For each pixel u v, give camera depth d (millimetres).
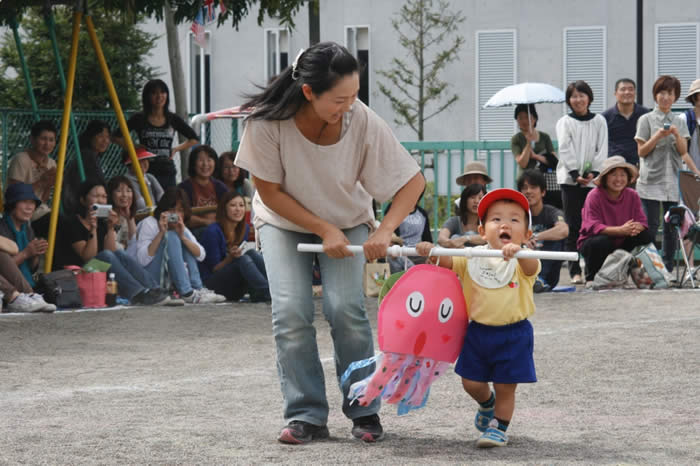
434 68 28219
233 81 29141
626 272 13188
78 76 22219
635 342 8789
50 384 7078
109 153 16766
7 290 11070
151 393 6719
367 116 5277
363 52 29047
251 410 6152
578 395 6543
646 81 27391
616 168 13242
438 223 19125
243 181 14453
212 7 15094
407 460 4844
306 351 5355
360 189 5453
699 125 14164
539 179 13148
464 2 28359
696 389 6719
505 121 28422
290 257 5398
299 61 5059
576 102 14352
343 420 5898
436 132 29000
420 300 5156
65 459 4887
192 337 9445
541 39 27984
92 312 11141
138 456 4941
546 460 4820
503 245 5289
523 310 5195
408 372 5219
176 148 14930
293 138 5211
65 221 12156
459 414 6043
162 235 12133
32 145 13445
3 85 22609
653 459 4824
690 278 13445
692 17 27062
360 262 5422
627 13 27375
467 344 5262
